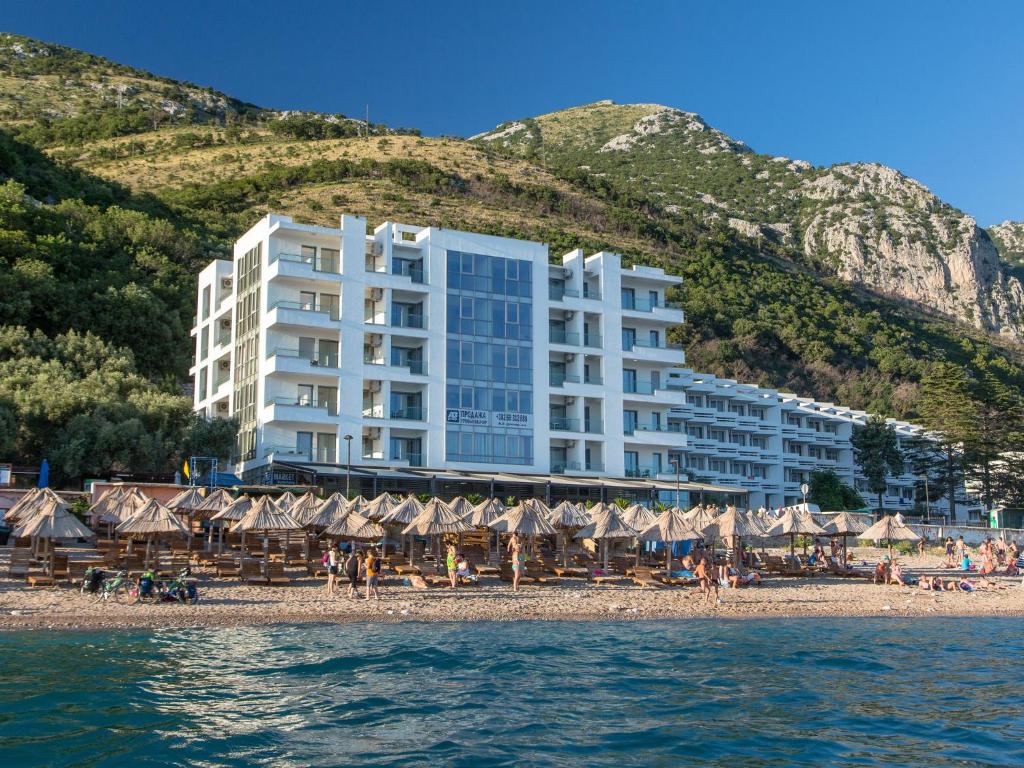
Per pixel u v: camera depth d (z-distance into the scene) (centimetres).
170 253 12344
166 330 9662
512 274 8212
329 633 3325
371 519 5072
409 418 7681
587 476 8275
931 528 8425
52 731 2128
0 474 5675
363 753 2053
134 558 4203
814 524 5547
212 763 1975
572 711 2416
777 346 17875
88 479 6525
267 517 4300
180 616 3453
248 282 7919
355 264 7619
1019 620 4188
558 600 4216
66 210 11756
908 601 4659
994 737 2255
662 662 3023
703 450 11450
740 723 2345
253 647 3048
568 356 8512
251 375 7650
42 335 8012
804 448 13262
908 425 14325
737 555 5512
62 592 3766
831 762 2066
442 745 2117
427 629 3469
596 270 8794
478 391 7900
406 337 7744
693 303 18275
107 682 2534
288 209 19050
